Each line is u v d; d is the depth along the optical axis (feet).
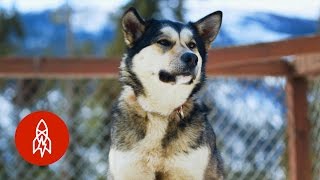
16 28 31.89
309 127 17.79
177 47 12.46
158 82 12.30
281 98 18.90
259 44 15.69
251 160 18.94
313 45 15.25
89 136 18.86
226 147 18.79
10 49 31.35
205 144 12.33
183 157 12.06
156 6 28.43
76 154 18.56
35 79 19.60
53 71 17.04
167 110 12.29
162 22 12.87
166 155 12.09
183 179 12.29
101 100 19.61
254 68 17.40
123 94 12.86
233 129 18.89
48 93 19.57
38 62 16.98
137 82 12.53
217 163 12.84
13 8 32.19
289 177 17.92
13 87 19.57
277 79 18.83
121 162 12.16
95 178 18.69
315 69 16.53
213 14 13.37
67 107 19.38
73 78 18.39
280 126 18.89
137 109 12.42
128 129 12.33
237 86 18.93
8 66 16.90
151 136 12.14
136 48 12.73
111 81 19.67
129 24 12.82
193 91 12.62
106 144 18.94
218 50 16.01
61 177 18.31
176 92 12.30
